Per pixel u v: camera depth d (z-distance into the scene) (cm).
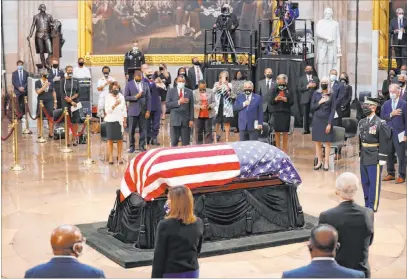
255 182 2012
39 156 3322
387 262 1850
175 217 1274
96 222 2162
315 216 2242
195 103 3238
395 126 2797
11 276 1719
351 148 3559
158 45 4812
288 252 1889
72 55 4741
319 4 4609
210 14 4825
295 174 2062
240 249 1886
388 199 2527
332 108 2930
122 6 4775
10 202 2441
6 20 4697
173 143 3216
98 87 3859
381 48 4656
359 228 1276
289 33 3884
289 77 3897
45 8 4369
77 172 2948
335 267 1015
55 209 2347
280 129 3194
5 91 4481
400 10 4241
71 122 3634
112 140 3089
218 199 1947
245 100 3028
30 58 4691
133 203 1919
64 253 1022
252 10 4769
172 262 1263
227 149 1983
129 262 1753
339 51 4050
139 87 3344
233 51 3950
